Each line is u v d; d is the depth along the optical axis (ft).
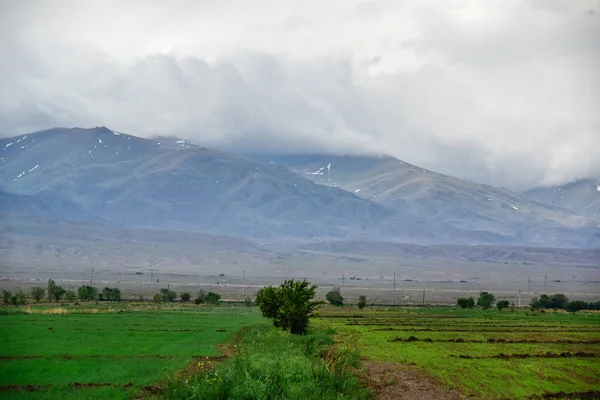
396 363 173.27
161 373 134.10
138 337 213.87
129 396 111.75
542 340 242.58
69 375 132.98
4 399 108.88
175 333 230.07
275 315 241.14
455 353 198.39
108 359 157.38
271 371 124.98
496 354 197.06
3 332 225.56
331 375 129.39
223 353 173.47
